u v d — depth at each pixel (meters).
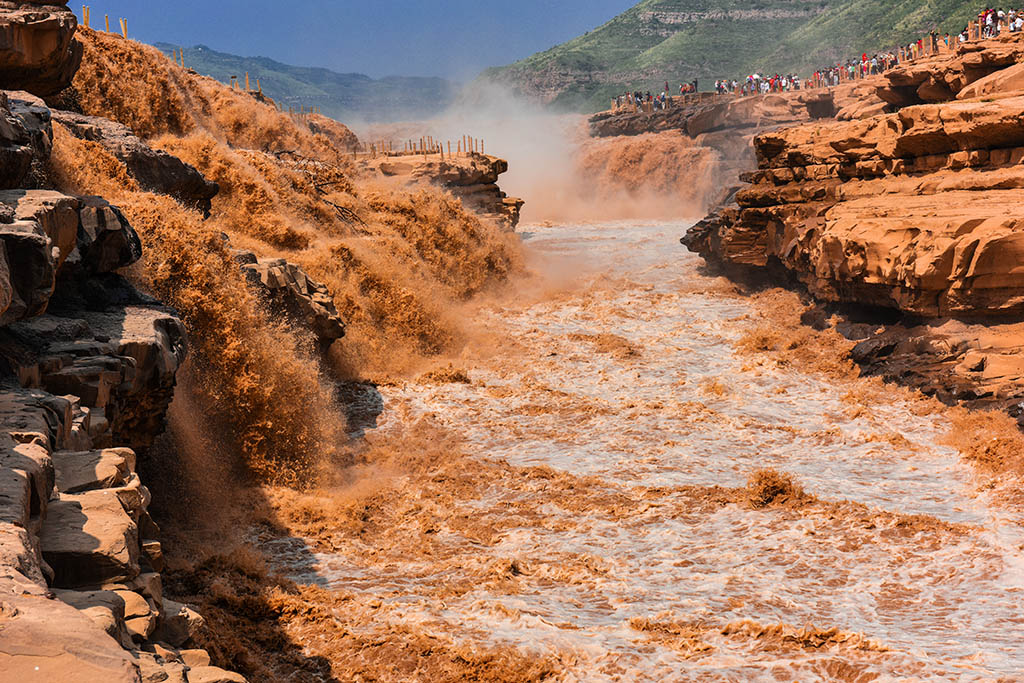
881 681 9.90
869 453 18.41
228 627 10.97
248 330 17.70
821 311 28.47
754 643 10.96
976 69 37.56
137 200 17.69
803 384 23.47
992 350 21.53
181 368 16.14
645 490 16.55
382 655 10.59
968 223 21.75
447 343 26.56
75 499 6.81
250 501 15.47
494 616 11.64
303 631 11.20
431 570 13.37
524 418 21.31
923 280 22.23
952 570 13.10
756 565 13.45
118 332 11.62
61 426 8.45
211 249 18.31
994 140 24.73
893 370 22.77
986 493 15.88
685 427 20.45
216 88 42.69
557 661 10.45
